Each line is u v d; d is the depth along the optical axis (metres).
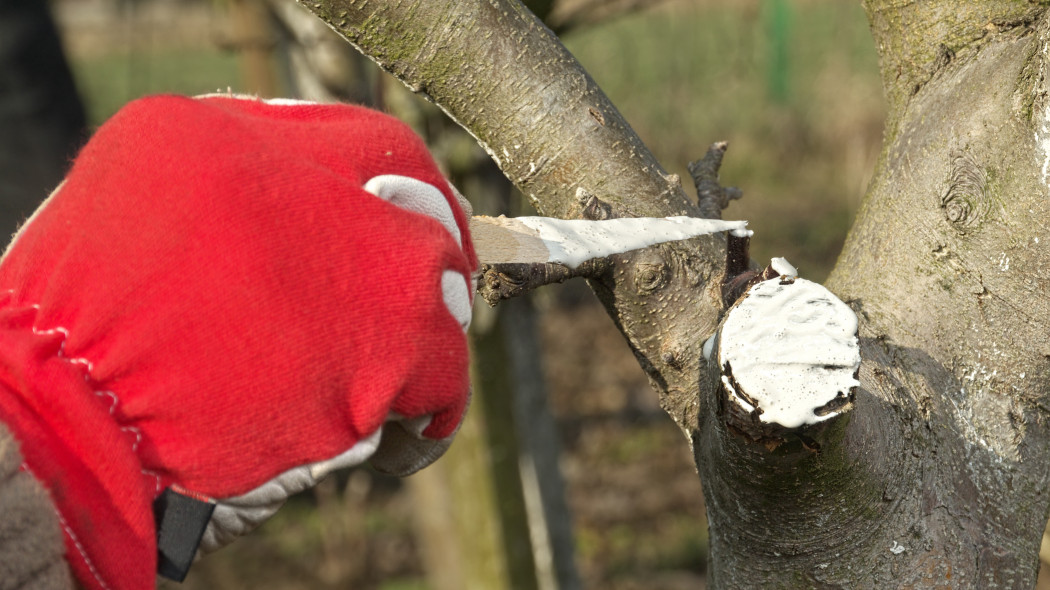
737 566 0.89
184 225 0.78
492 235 0.87
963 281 0.90
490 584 2.36
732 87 5.99
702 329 0.91
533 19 0.93
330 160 0.80
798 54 6.43
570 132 0.92
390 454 0.85
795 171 6.25
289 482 0.79
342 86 1.94
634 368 5.15
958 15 0.93
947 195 0.90
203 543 0.80
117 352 0.78
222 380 0.78
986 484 0.89
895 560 0.87
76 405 0.77
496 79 0.92
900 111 0.95
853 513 0.86
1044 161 0.88
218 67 7.36
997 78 0.90
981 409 0.90
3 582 0.75
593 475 4.21
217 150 0.78
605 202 0.91
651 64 5.88
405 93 1.75
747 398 0.82
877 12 0.97
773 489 0.85
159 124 0.79
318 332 0.78
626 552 3.66
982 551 0.88
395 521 3.99
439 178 0.83
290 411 0.78
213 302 0.78
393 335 0.79
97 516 0.77
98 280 0.78
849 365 0.81
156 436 0.79
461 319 0.81
